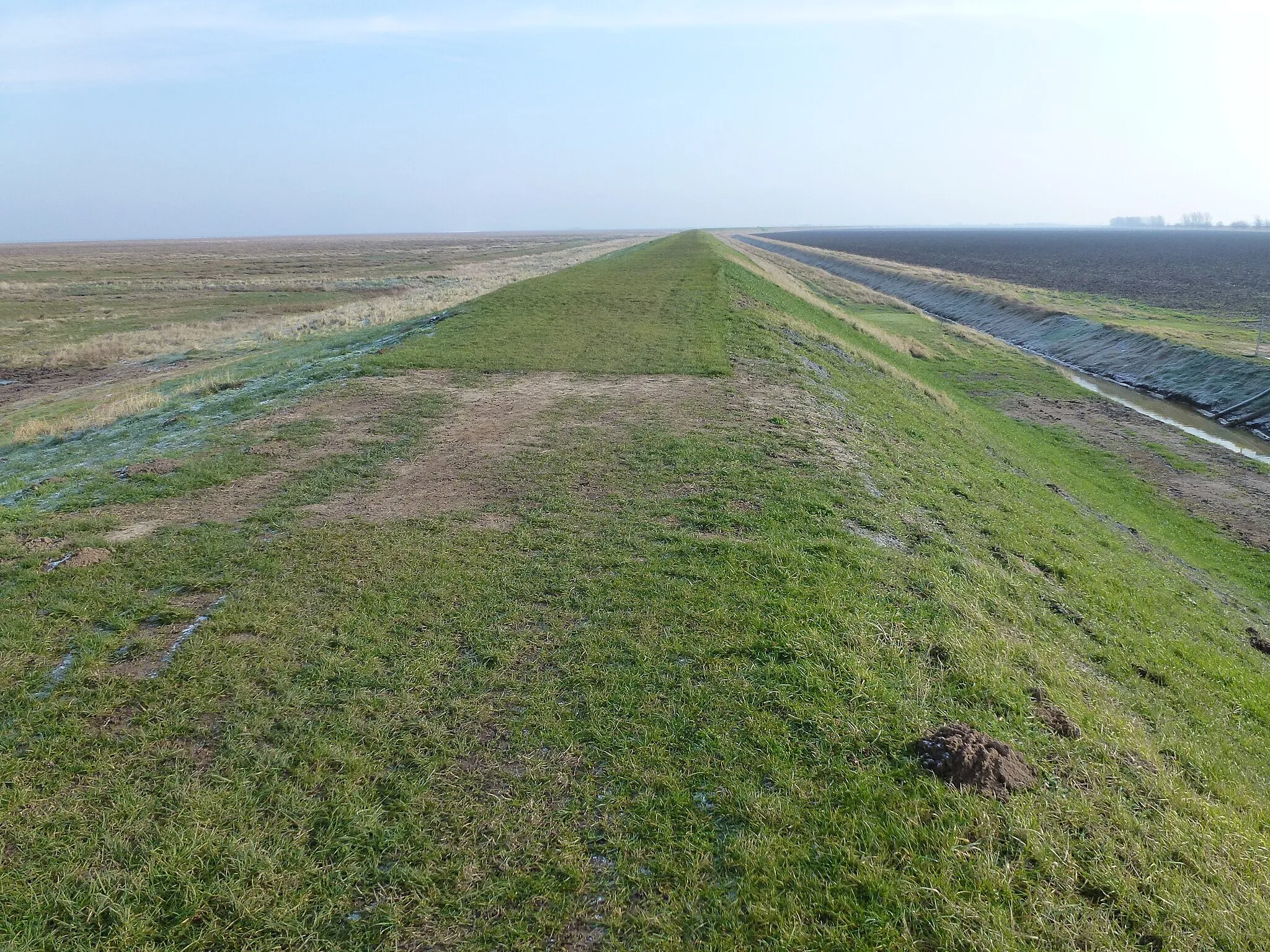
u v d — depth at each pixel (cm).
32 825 438
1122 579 1109
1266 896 432
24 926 375
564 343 1992
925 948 368
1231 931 393
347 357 2058
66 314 4219
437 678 575
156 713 536
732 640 621
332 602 688
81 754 496
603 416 1344
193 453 1170
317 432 1270
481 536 834
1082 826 453
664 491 976
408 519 884
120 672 586
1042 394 2742
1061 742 536
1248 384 2595
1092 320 3841
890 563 792
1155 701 743
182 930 376
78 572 750
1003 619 773
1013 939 370
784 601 682
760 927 379
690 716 533
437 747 501
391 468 1081
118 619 661
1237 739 730
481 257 10356
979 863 411
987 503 1262
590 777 477
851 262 8431
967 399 2597
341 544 816
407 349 1930
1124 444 2169
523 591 707
